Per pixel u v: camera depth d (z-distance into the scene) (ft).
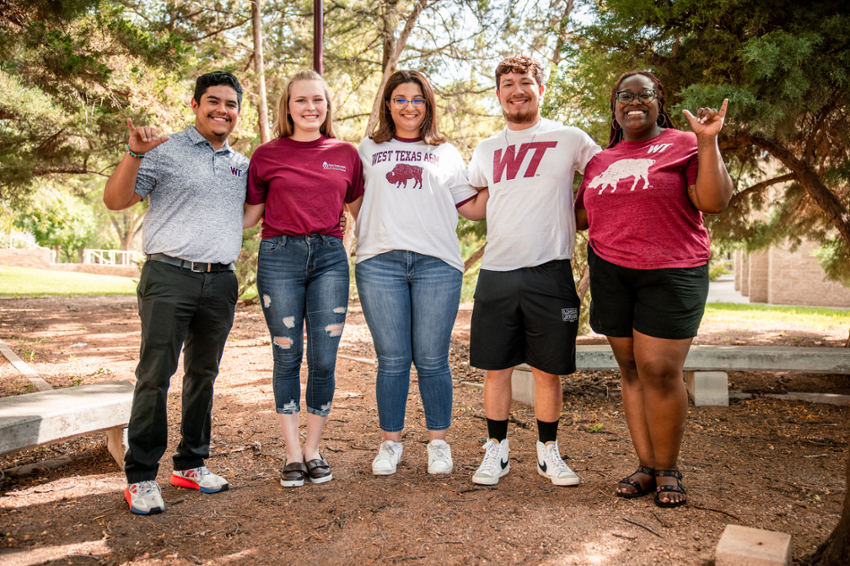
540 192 10.30
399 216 10.91
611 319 9.79
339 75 54.24
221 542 8.29
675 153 9.18
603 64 19.79
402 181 10.91
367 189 11.12
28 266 101.40
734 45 17.98
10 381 18.31
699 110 8.46
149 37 27.81
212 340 9.89
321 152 10.73
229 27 48.91
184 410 10.12
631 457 11.89
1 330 30.19
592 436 13.51
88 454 12.00
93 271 101.81
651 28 19.13
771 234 28.71
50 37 23.98
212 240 9.57
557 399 10.67
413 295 11.12
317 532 8.57
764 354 15.96
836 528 7.16
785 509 9.09
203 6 47.44
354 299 48.98
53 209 66.49
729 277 112.88
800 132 22.38
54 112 24.57
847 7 17.51
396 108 11.05
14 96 22.94
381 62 54.95
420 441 13.20
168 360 9.32
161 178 9.45
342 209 10.91
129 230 133.28
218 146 10.12
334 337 10.73
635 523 8.68
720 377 16.17
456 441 13.25
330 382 10.87
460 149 51.72
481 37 47.55
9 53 24.59
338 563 7.70
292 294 10.55
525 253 10.35
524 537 8.32
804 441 12.85
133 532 8.58
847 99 18.40
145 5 45.75
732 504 9.30
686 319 9.05
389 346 11.07
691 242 9.17
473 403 16.90
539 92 10.62
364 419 15.10
